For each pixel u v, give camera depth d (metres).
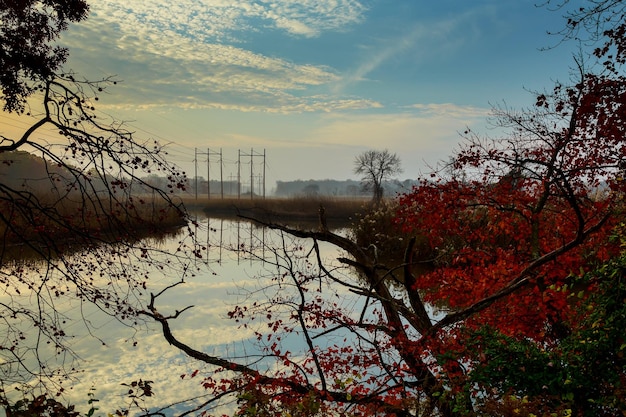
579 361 4.00
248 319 10.80
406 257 7.01
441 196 8.89
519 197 8.44
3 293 11.86
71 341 9.66
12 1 8.00
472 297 8.34
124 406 6.88
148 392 4.56
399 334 6.21
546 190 7.91
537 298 6.88
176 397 7.20
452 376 4.32
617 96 6.90
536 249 7.96
